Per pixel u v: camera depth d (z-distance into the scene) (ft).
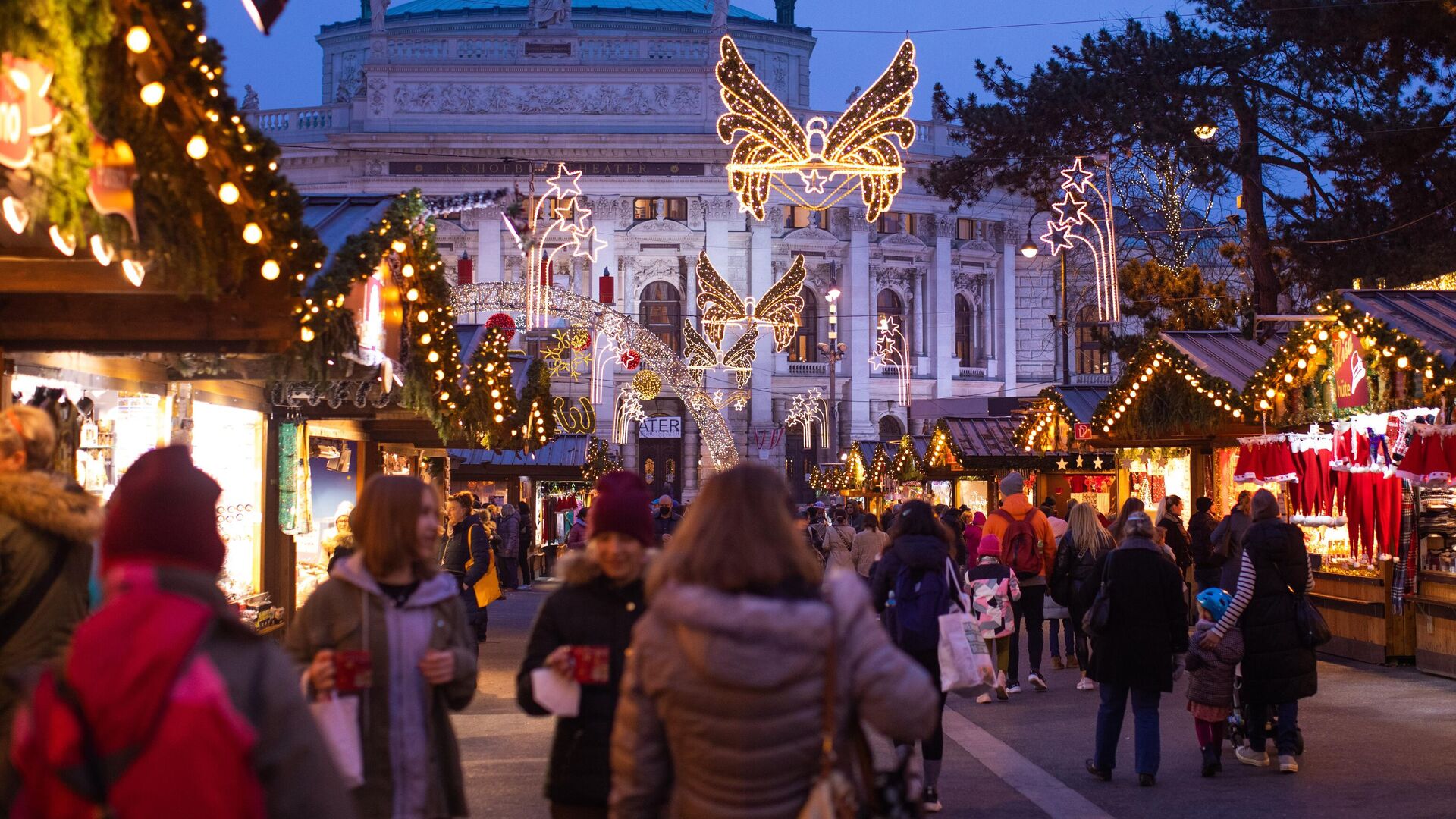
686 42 233.96
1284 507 59.00
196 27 18.53
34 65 15.62
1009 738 37.91
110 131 17.81
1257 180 97.50
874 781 12.32
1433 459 44.29
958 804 29.07
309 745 9.16
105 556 9.52
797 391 238.68
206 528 9.63
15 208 16.92
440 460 79.15
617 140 227.81
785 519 12.19
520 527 112.68
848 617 12.09
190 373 36.63
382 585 16.66
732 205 233.14
